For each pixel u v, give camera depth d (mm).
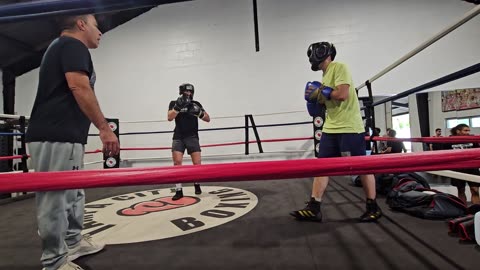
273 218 1899
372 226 1632
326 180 1800
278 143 4668
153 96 4992
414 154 551
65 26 1187
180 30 4988
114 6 636
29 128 1066
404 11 4512
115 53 5090
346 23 4609
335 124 1800
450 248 1277
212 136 4812
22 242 1657
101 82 5094
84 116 1168
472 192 2277
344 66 1723
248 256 1284
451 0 4434
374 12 4562
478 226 1097
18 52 4473
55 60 1073
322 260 1206
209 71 4887
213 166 550
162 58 5004
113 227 1809
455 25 1211
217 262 1237
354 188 2889
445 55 4430
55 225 1048
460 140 1557
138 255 1354
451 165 541
